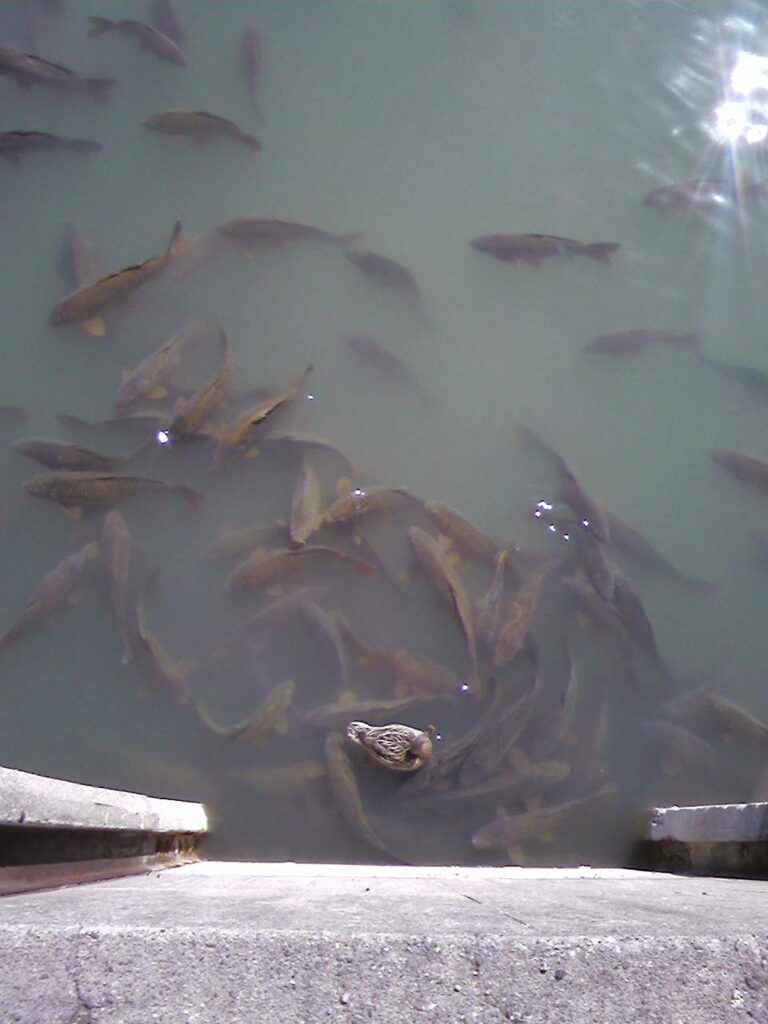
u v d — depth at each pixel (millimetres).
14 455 4344
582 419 4664
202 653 4023
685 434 4648
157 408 4457
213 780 3803
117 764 3852
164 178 5180
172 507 4281
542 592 4180
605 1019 1537
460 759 3836
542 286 4969
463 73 5660
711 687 4098
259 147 5289
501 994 1561
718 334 4879
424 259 4996
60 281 4820
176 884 2545
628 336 4785
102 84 5371
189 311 4773
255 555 4145
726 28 5953
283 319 4789
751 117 5598
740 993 1575
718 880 2799
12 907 1906
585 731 3963
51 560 4184
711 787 3875
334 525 4219
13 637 4012
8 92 5355
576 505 4320
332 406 4602
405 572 4188
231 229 4879
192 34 5645
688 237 5172
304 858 3695
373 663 3994
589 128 5492
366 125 5426
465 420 4621
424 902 2105
